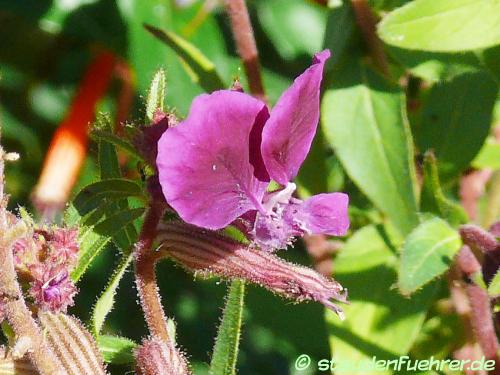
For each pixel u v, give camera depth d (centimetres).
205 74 22
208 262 18
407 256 20
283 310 23
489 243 20
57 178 25
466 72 22
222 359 18
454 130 22
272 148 17
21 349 17
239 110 16
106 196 18
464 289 21
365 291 21
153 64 25
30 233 17
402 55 22
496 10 20
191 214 17
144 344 18
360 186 21
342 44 22
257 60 22
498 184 23
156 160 17
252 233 17
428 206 21
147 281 18
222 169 17
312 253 23
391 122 21
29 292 18
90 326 19
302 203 18
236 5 22
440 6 20
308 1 25
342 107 21
